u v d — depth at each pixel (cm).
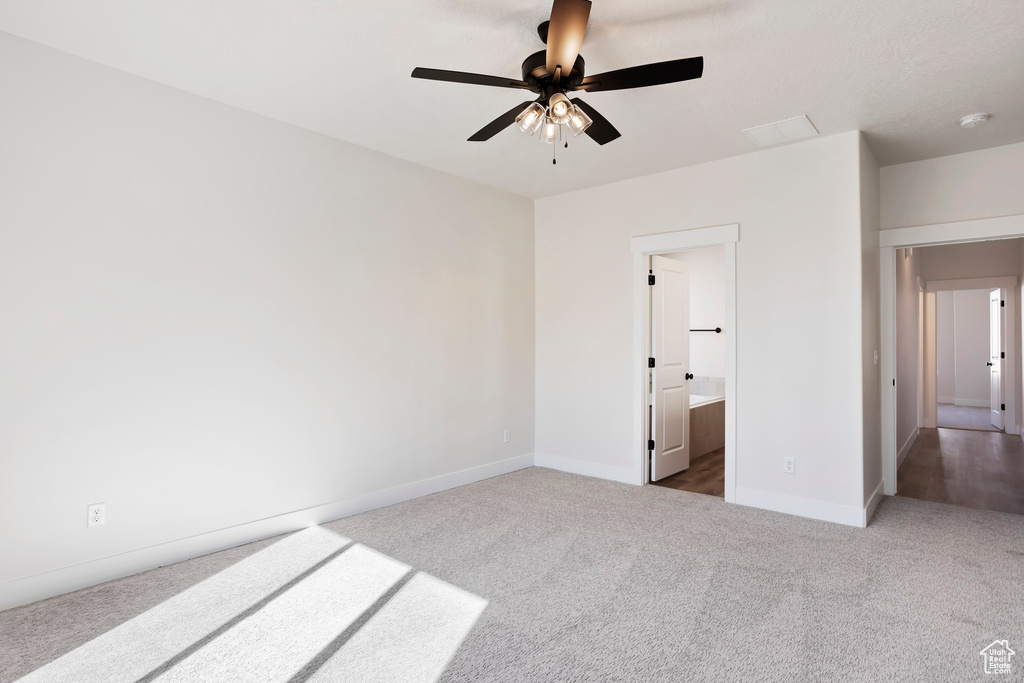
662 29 229
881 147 372
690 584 261
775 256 377
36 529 245
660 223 433
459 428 444
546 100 220
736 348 394
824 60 255
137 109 275
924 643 209
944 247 676
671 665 196
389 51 250
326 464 353
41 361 246
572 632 219
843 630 219
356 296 371
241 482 313
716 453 582
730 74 269
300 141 341
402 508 381
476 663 198
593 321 476
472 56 254
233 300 310
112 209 267
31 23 229
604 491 425
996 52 246
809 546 309
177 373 288
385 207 390
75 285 256
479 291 462
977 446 607
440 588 258
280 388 330
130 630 221
